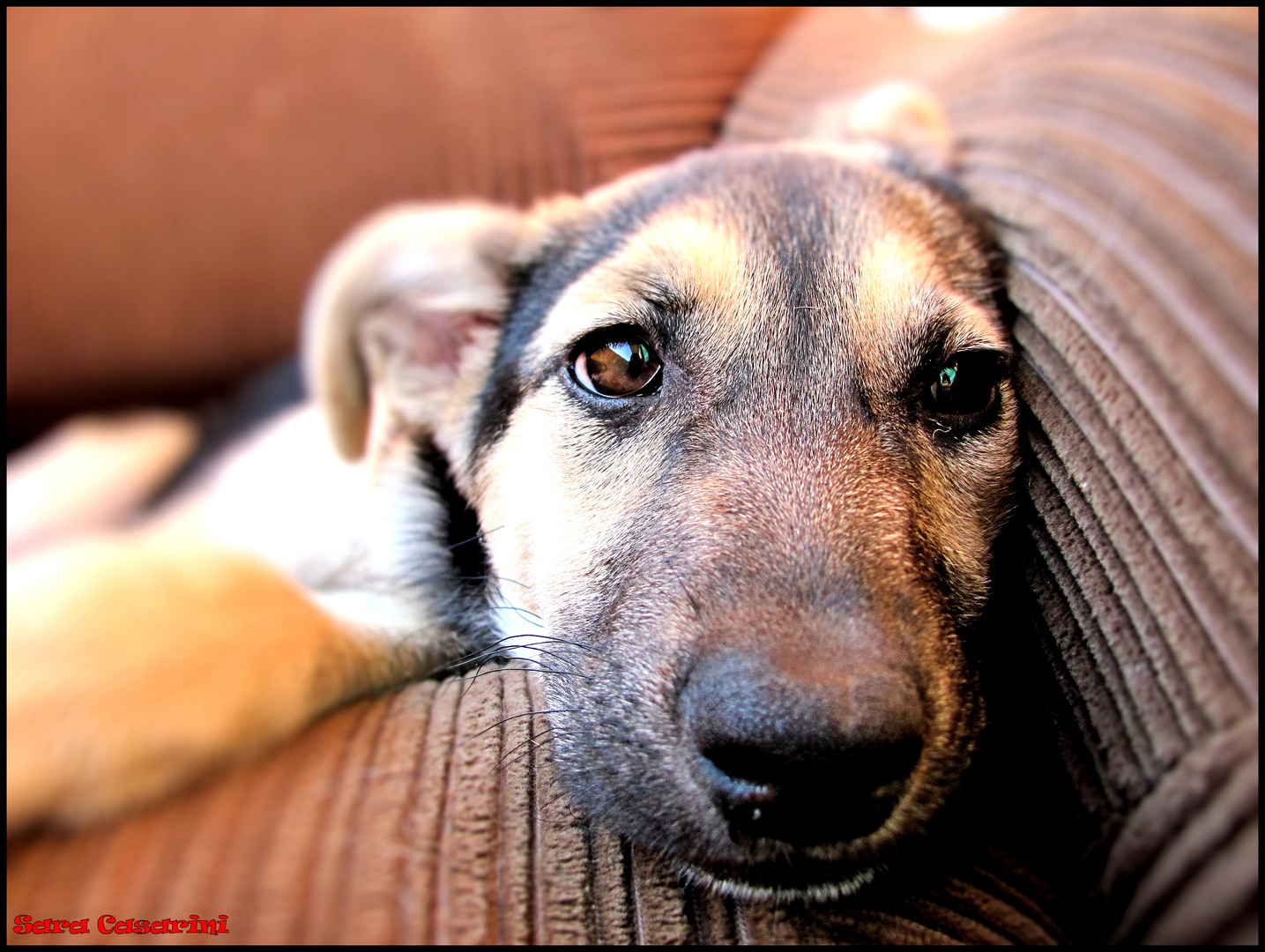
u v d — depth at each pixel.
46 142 0.32
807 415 0.17
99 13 0.31
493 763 0.15
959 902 0.15
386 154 0.30
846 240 0.18
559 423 0.19
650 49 0.28
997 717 0.17
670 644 0.15
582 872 0.14
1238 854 0.13
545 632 0.18
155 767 0.15
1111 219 0.16
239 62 0.31
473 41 0.29
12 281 0.33
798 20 0.29
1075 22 0.19
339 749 0.15
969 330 0.18
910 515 0.17
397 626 0.19
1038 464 0.17
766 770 0.14
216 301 0.34
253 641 0.17
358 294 0.22
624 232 0.20
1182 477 0.14
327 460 0.25
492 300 0.22
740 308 0.18
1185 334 0.14
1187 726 0.13
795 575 0.15
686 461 0.17
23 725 0.15
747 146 0.23
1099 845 0.14
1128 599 0.14
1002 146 0.19
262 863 0.14
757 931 0.14
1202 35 0.16
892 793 0.14
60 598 0.17
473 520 0.21
